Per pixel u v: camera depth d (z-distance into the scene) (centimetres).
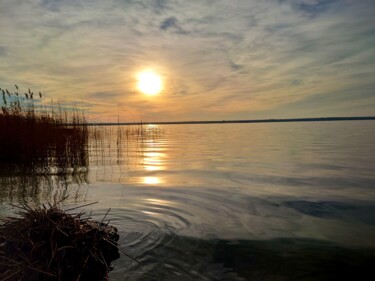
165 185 770
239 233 423
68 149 1065
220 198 630
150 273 306
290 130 4762
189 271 312
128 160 1320
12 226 320
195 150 1802
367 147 1758
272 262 335
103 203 582
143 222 463
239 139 2825
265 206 570
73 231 325
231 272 311
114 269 314
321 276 308
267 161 1241
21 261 280
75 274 290
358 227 455
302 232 430
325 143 2084
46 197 630
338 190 707
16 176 884
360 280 299
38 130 1027
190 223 464
